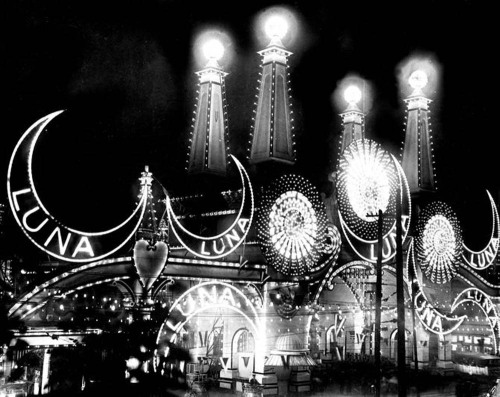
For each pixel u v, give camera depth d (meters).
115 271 38.38
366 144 57.94
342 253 55.38
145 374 36.69
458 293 69.25
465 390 48.84
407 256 62.66
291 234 48.22
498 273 74.06
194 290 43.16
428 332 63.69
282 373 48.06
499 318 72.25
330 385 50.16
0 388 34.28
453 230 65.69
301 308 49.41
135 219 40.19
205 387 43.75
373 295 60.28
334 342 60.88
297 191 49.38
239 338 49.66
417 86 73.56
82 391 34.56
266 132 53.12
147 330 37.75
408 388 50.06
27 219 34.16
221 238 43.78
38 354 37.41
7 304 34.16
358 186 56.34
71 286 36.47
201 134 53.66
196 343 52.94
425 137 72.31
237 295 45.72
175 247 48.62
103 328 37.25
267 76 54.84
